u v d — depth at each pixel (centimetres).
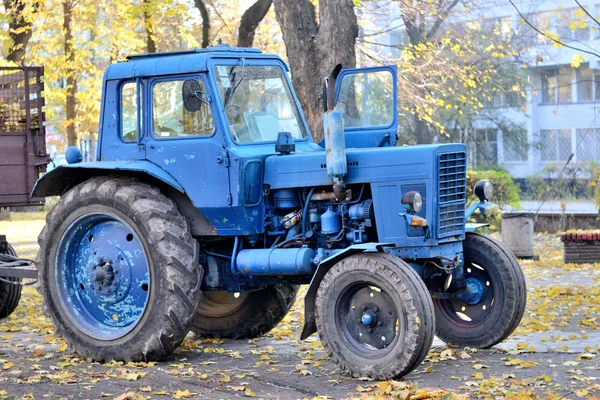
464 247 791
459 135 3541
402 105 2092
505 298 769
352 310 693
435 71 2138
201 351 816
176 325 741
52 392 643
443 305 808
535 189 2930
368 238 738
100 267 788
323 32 1212
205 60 754
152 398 625
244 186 741
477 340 783
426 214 709
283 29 1233
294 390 649
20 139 950
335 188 716
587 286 1233
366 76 825
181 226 756
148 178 791
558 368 696
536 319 958
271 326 878
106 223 792
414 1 2284
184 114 767
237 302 874
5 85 961
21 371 717
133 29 2422
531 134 4100
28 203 956
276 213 771
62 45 2595
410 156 713
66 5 2319
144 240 754
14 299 1020
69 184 845
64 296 801
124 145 796
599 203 2155
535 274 1392
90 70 2473
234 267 765
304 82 1220
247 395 629
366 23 2344
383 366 663
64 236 799
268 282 782
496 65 2567
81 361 774
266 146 780
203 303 886
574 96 4103
